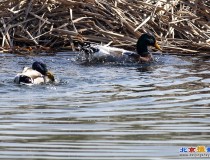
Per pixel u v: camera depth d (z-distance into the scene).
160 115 13.89
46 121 13.34
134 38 22.86
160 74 18.77
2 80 17.23
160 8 23.44
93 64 20.59
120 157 11.23
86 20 23.14
